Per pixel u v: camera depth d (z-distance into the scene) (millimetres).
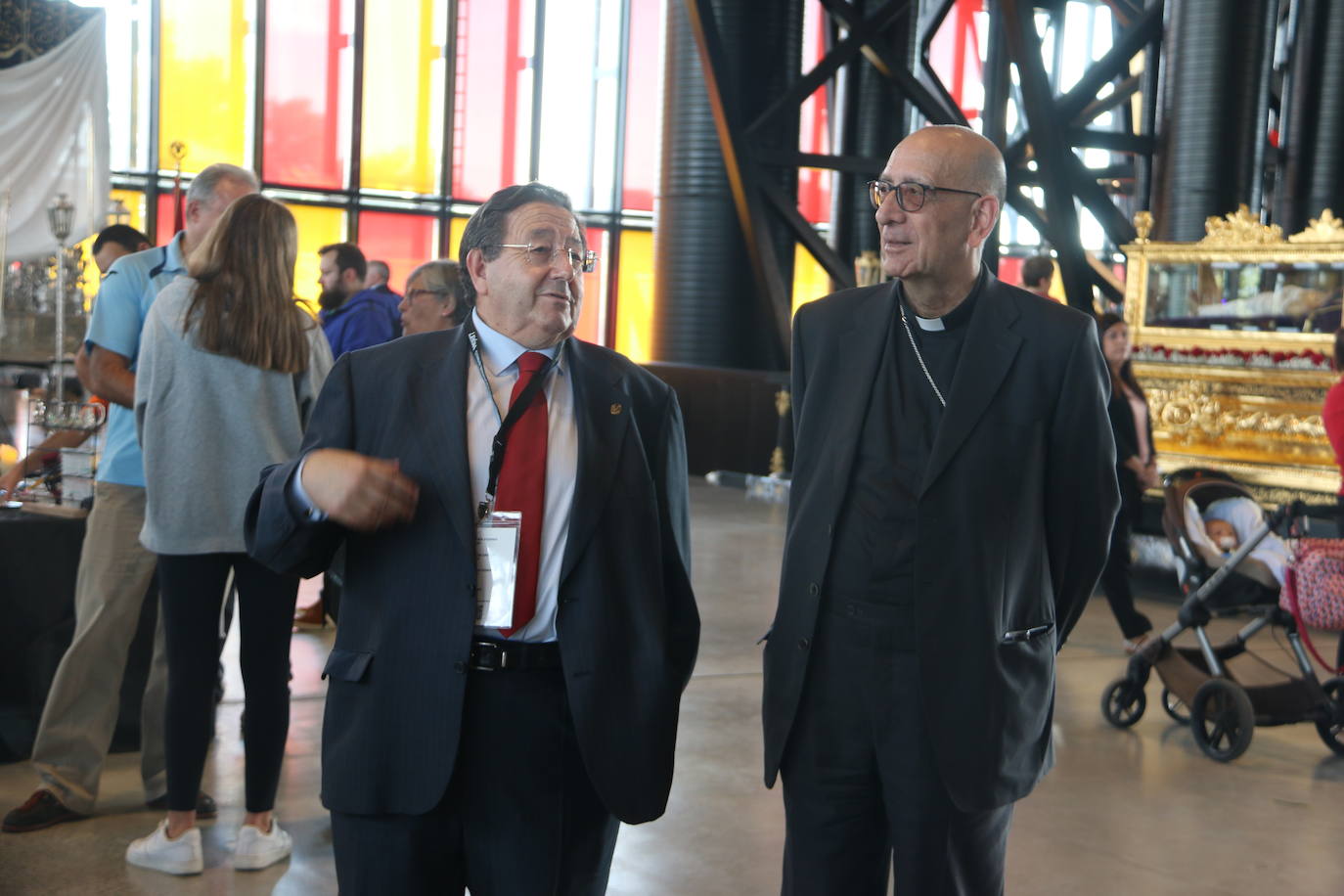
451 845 2008
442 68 16406
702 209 12453
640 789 2012
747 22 11758
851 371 2348
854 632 2248
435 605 1938
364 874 1982
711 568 7980
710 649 5980
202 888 3164
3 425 6133
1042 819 3969
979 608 2186
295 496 1896
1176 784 4359
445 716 1922
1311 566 4570
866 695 2240
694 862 3527
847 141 13398
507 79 16750
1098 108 14945
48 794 3535
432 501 1956
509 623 1938
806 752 2303
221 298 3066
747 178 11617
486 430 2012
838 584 2271
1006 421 2238
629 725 2004
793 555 2340
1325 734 4773
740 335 12641
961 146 2209
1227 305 7898
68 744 3541
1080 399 2252
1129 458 6012
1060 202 10672
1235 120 9523
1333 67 11492
